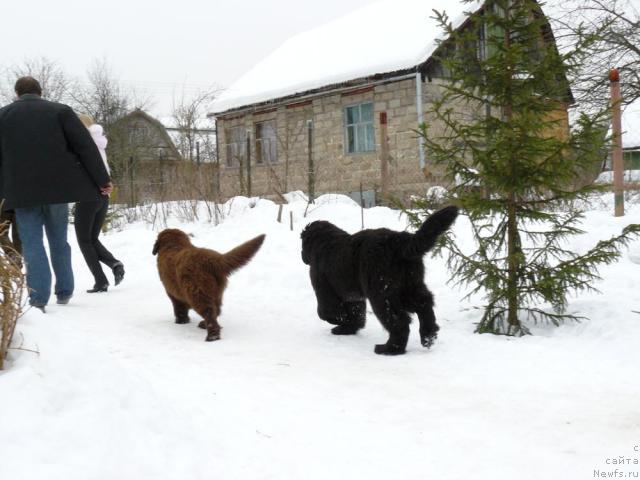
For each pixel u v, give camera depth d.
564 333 5.53
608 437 3.39
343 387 4.32
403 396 4.12
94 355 3.24
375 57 17.30
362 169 17.39
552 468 3.03
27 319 3.31
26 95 6.29
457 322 6.02
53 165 6.16
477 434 3.47
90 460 2.64
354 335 5.79
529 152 5.41
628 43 14.45
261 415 3.75
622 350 4.89
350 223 10.19
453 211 4.83
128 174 16.59
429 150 5.91
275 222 10.48
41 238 6.22
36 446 2.61
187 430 3.21
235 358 5.04
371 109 17.30
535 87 5.64
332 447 3.31
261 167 20.27
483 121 5.67
